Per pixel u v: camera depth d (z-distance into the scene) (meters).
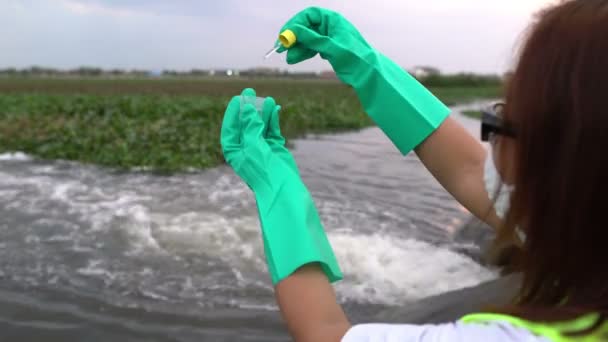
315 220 0.80
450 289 3.92
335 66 1.02
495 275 4.11
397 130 0.96
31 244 4.66
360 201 6.49
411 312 2.85
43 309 3.41
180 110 15.41
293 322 0.71
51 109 15.27
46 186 6.94
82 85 45.78
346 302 3.72
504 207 0.75
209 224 5.31
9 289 3.70
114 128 11.65
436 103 0.96
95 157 9.01
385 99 0.96
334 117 17.12
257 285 3.87
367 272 4.25
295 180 0.83
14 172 7.96
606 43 0.54
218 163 9.13
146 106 16.00
